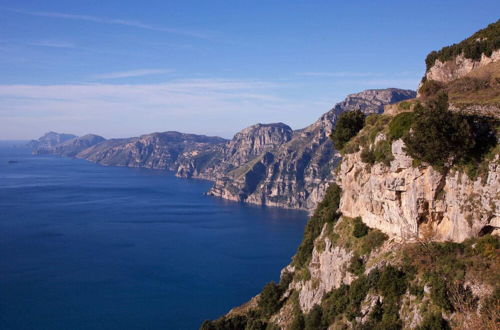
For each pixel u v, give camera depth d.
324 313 62.81
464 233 48.25
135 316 151.00
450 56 76.88
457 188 49.12
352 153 71.25
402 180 55.28
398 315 49.72
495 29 70.75
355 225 66.50
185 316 152.62
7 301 161.25
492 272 43.34
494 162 45.94
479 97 57.44
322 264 72.56
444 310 44.72
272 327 78.69
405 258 52.53
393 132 58.06
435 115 49.97
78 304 160.50
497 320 39.06
